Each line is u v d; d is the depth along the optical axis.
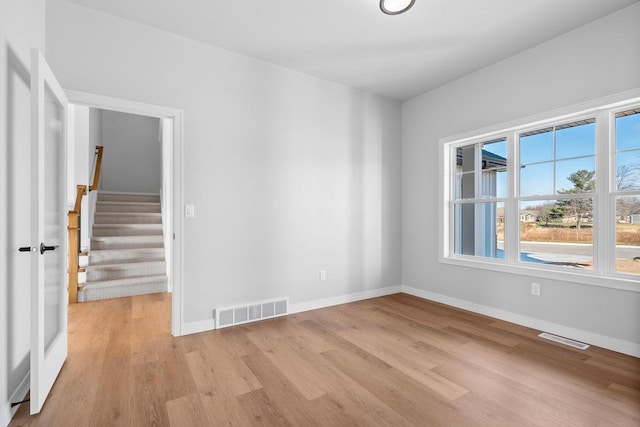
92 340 2.68
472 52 3.11
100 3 2.43
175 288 2.81
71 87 2.42
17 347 1.79
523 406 1.79
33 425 1.61
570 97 2.74
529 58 3.03
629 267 2.52
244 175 3.16
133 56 2.64
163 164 5.22
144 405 1.79
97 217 5.00
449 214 3.88
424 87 3.94
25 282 1.91
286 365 2.27
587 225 2.75
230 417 1.69
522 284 3.10
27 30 1.96
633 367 2.23
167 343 2.64
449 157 3.88
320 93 3.68
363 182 4.04
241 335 2.83
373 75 3.61
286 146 3.43
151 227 4.99
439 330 2.96
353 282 3.96
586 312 2.67
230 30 2.76
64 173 2.23
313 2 2.40
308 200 3.59
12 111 1.74
